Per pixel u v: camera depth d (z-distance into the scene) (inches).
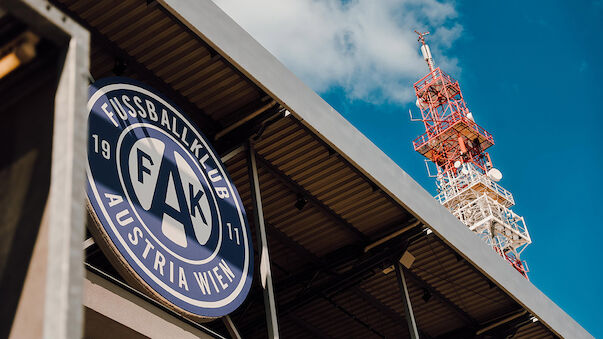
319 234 597.0
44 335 79.9
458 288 669.3
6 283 87.1
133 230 347.3
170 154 399.5
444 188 1774.1
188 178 404.5
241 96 470.9
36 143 94.7
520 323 688.4
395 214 578.6
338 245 610.5
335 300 679.7
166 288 350.0
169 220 374.6
